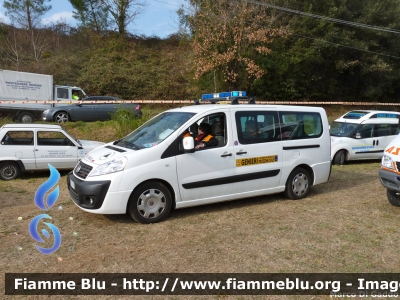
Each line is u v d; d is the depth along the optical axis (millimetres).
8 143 9477
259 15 22484
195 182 5969
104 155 5840
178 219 5953
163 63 31000
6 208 6793
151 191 5691
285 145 6902
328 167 7574
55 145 9719
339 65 24359
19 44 30266
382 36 25094
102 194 5398
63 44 32812
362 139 11477
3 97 18141
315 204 6906
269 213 6328
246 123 6531
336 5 24547
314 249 4832
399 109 28375
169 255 4637
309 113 7363
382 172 6324
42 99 18906
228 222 5844
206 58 22828
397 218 6098
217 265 4383
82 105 17688
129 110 15086
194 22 23516
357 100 28000
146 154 5621
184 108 6660
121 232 5387
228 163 6262
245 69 22703
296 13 24234
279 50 24266
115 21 35125
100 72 27344
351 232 5438
